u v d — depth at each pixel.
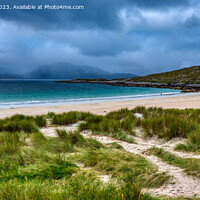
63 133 5.79
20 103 21.92
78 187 2.22
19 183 2.34
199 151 4.29
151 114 9.55
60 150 4.32
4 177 2.63
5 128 7.12
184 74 82.38
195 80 65.81
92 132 6.93
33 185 2.22
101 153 3.94
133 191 1.99
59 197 1.93
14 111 15.64
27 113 14.54
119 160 3.51
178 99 25.52
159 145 5.24
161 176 2.68
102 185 2.31
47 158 3.49
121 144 5.23
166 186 2.48
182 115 8.75
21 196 1.91
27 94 36.81
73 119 9.46
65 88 59.62
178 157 3.83
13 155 3.59
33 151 3.84
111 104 20.25
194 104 19.12
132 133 6.54
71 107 18.06
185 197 2.10
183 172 2.93
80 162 3.58
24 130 7.15
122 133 6.30
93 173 2.92
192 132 5.49
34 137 5.34
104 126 7.08
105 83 97.00
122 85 80.69
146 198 1.99
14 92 41.59
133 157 3.72
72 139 5.25
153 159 3.85
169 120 7.10
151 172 2.92
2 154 3.65
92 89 55.12
